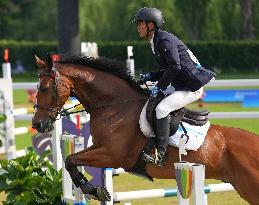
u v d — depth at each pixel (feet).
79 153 36.88
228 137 35.88
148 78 37.73
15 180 39.99
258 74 184.75
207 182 56.70
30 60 212.43
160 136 35.40
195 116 36.11
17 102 120.16
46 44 211.61
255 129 73.46
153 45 35.96
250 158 35.17
